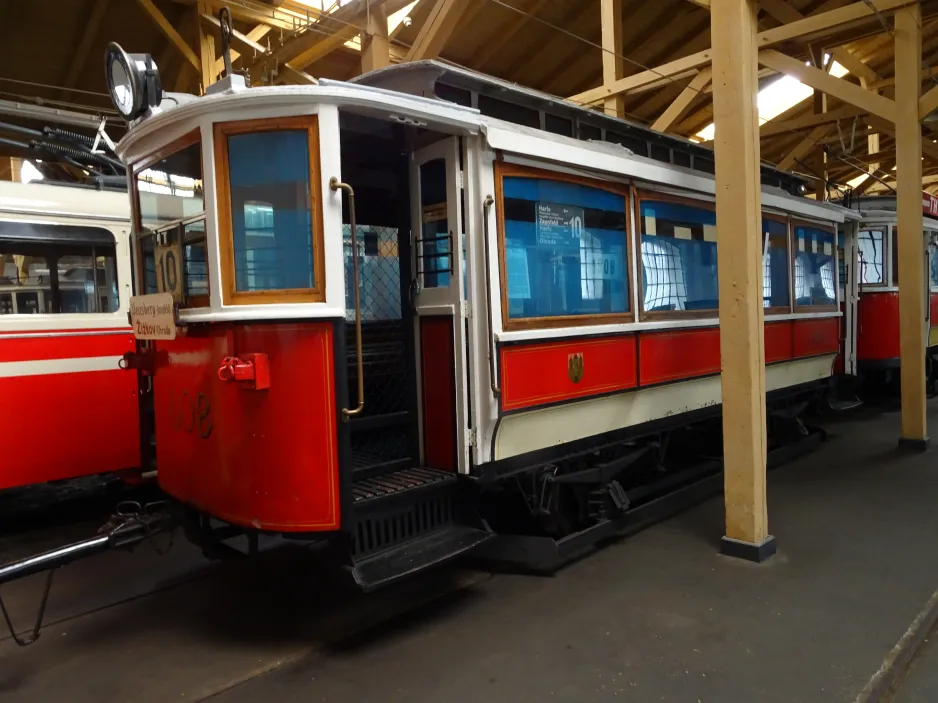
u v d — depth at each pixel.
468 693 2.93
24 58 10.16
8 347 5.09
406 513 3.54
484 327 3.68
